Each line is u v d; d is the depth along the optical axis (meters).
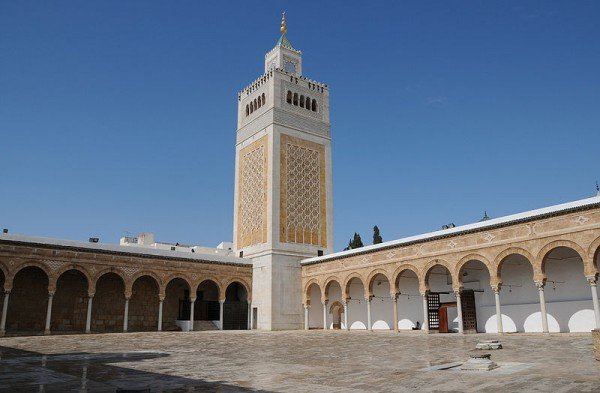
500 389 9.06
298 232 44.69
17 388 9.96
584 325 27.34
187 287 43.97
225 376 11.77
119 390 9.14
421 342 22.38
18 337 29.34
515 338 22.88
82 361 15.50
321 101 49.88
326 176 48.28
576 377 10.12
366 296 36.25
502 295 31.80
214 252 53.34
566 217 24.67
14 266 32.47
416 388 9.52
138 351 19.44
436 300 33.78
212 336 30.36
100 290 39.16
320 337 28.34
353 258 37.97
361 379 10.96
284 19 52.22
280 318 41.59
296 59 50.56
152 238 52.53
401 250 33.69
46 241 34.16
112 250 36.91
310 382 10.64
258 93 48.62
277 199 44.03
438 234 30.84
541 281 25.34
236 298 46.72
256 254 44.38
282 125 46.09
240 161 49.44
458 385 9.71
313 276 42.31
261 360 15.63
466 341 22.05
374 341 23.94
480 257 28.44
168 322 42.22
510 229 27.09
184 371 12.82
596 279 23.36
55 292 36.94
